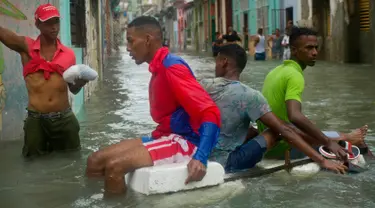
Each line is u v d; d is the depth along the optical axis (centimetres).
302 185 378
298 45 449
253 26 3042
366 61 1758
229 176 387
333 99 869
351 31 1822
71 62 498
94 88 1039
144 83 1210
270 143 420
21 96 582
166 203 337
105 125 638
